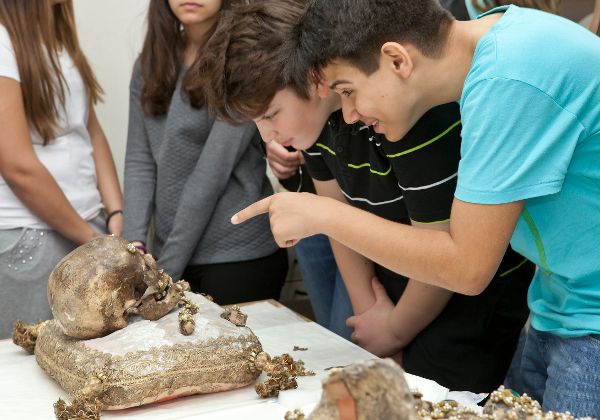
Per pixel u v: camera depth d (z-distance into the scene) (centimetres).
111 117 238
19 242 180
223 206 188
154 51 188
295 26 115
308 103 119
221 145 181
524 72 93
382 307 155
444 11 102
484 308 146
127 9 232
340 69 103
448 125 122
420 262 103
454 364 148
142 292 118
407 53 98
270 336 139
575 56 96
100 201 204
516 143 93
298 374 119
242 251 190
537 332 123
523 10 103
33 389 118
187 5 176
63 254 186
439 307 145
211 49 122
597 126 98
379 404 73
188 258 188
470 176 95
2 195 179
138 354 110
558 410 110
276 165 173
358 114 106
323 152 145
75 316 114
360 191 144
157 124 194
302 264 178
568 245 106
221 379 113
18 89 174
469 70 101
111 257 116
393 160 127
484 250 97
